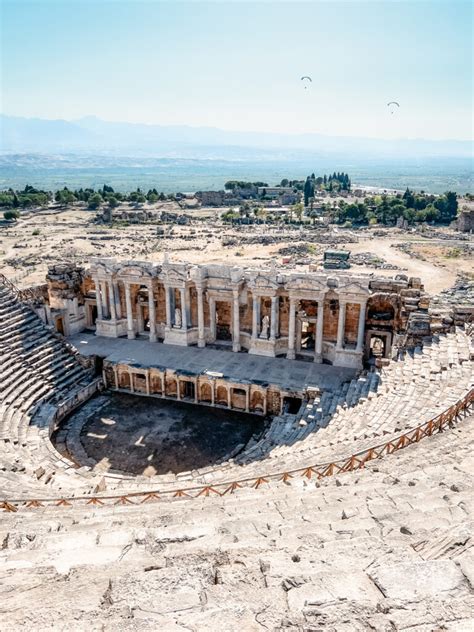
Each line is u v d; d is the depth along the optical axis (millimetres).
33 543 13039
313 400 42875
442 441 21859
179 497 21312
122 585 8992
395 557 9633
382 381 38438
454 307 44094
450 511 12461
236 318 52562
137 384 50031
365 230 193125
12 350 46469
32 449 36812
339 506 14492
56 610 8258
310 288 48656
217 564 10164
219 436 42188
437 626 7484
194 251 144000
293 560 9914
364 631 7477
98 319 58312
